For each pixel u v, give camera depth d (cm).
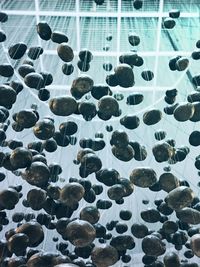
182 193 353
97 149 434
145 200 566
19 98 545
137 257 723
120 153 388
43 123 373
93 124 554
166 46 686
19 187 470
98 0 452
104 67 496
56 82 628
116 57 604
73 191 352
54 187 399
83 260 429
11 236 380
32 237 371
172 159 450
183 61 436
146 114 404
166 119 626
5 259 421
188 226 457
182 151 453
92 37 647
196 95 417
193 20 666
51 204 411
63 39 407
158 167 616
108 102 368
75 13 619
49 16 644
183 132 645
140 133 611
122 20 658
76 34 627
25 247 367
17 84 421
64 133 414
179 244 468
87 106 383
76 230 327
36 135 375
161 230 470
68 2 636
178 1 649
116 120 514
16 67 495
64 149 596
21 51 428
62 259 366
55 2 634
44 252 372
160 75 651
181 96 571
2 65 407
